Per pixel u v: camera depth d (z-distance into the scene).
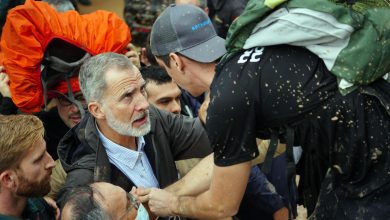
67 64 2.15
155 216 1.78
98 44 2.20
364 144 1.33
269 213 2.27
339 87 1.31
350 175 1.40
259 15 1.33
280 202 2.27
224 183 1.48
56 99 2.28
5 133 1.39
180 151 1.97
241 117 1.38
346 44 1.30
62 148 1.85
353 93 1.31
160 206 1.71
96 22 2.24
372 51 1.26
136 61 2.43
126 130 1.74
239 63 1.39
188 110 2.53
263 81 1.35
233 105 1.36
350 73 1.28
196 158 2.01
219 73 1.43
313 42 1.31
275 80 1.34
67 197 1.45
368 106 1.31
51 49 2.14
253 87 1.35
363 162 1.36
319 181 1.53
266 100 1.36
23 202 1.47
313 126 1.36
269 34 1.33
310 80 1.33
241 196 1.50
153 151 1.87
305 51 1.36
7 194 1.42
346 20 1.27
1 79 2.29
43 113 2.38
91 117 1.82
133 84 1.73
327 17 1.27
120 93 1.71
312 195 1.58
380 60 1.27
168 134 1.93
